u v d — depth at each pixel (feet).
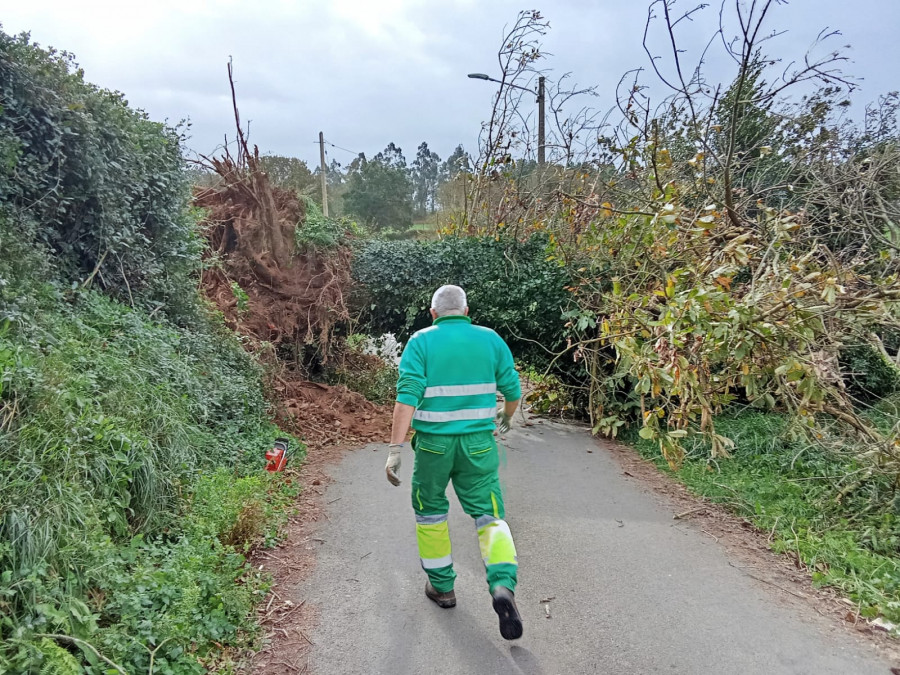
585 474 20.52
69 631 8.54
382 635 10.76
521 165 36.52
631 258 24.12
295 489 17.67
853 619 11.55
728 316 15.62
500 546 10.33
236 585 11.72
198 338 22.43
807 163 25.91
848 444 18.72
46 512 9.80
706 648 10.56
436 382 10.94
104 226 19.75
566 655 10.30
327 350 31.81
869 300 16.42
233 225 31.40
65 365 13.61
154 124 23.08
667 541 15.03
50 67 17.76
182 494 14.20
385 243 33.09
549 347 28.76
